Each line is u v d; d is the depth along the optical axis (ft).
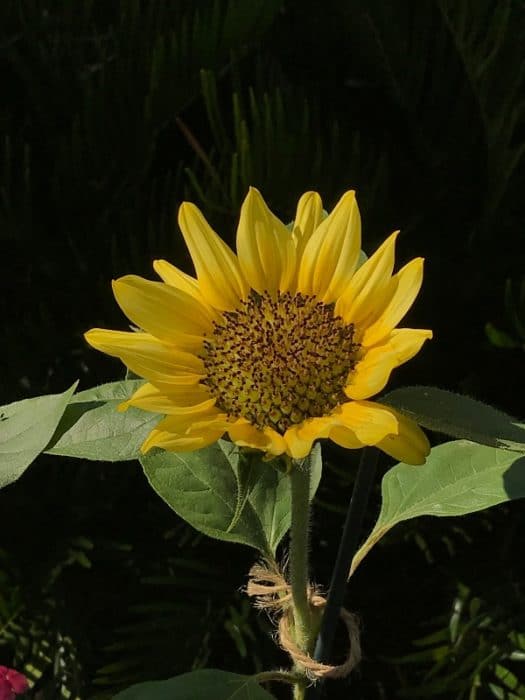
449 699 3.51
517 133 3.86
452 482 2.71
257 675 2.56
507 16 3.52
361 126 4.13
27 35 3.88
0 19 3.89
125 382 2.57
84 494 3.68
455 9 3.61
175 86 3.69
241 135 3.51
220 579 3.62
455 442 2.75
